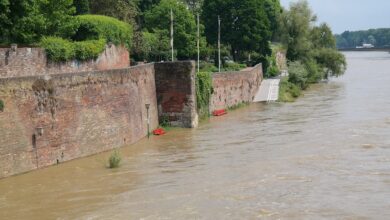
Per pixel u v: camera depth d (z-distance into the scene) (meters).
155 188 33.66
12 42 50.84
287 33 117.44
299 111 69.94
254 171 37.12
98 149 43.94
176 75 56.50
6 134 35.44
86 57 55.34
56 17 57.47
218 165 39.25
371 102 76.62
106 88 44.81
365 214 28.25
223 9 106.69
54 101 39.22
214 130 55.44
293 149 44.34
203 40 100.81
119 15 82.06
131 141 48.50
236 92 76.56
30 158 37.34
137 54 86.50
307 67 110.25
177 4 97.44
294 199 30.78
